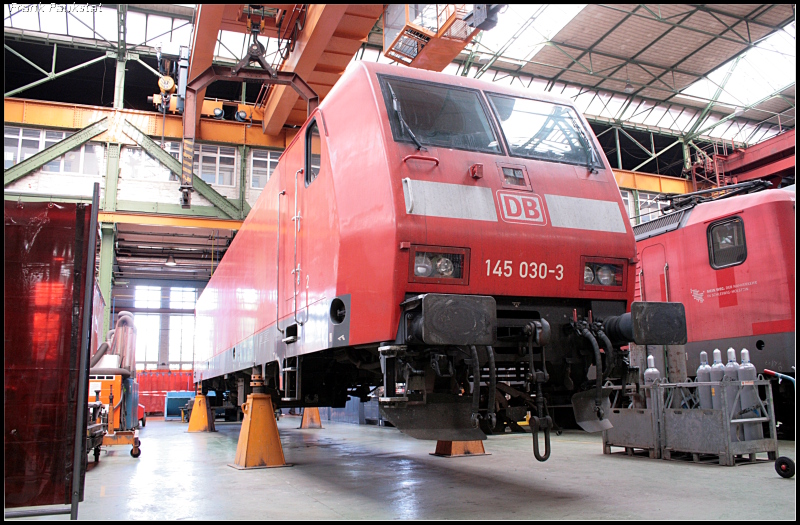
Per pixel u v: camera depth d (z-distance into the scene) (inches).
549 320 184.1
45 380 154.6
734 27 964.6
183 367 1451.8
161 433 540.4
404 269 160.7
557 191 190.1
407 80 192.4
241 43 957.8
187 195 725.9
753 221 366.6
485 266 170.9
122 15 884.6
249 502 190.2
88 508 183.9
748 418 264.4
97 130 884.0
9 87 1077.1
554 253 181.6
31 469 150.6
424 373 164.2
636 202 1183.6
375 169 172.2
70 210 162.2
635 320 170.6
